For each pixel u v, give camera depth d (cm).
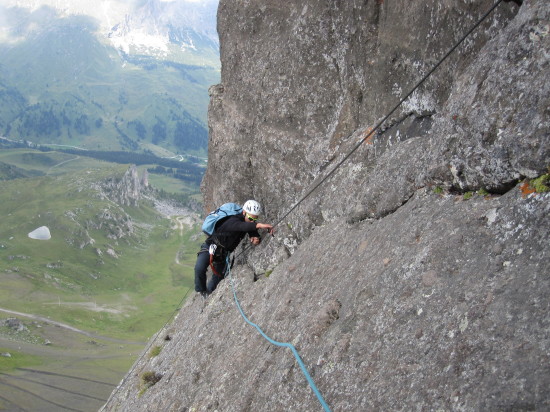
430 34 717
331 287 703
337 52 1043
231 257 1277
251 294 1073
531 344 362
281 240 1106
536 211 436
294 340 671
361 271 640
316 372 567
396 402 431
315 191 1016
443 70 699
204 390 916
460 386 385
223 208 1168
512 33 505
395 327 499
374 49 916
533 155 443
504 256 440
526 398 335
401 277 540
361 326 554
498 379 362
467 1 628
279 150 1212
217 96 1521
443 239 516
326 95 1094
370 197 749
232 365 848
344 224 838
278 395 607
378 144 878
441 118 604
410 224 601
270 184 1270
